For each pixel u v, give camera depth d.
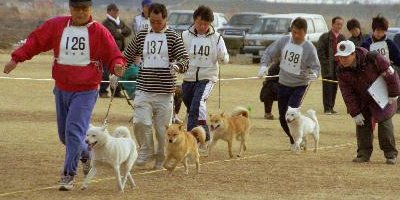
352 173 13.95
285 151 16.61
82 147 11.92
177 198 11.52
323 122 22.33
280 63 16.52
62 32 11.83
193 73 15.26
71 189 11.90
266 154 16.08
